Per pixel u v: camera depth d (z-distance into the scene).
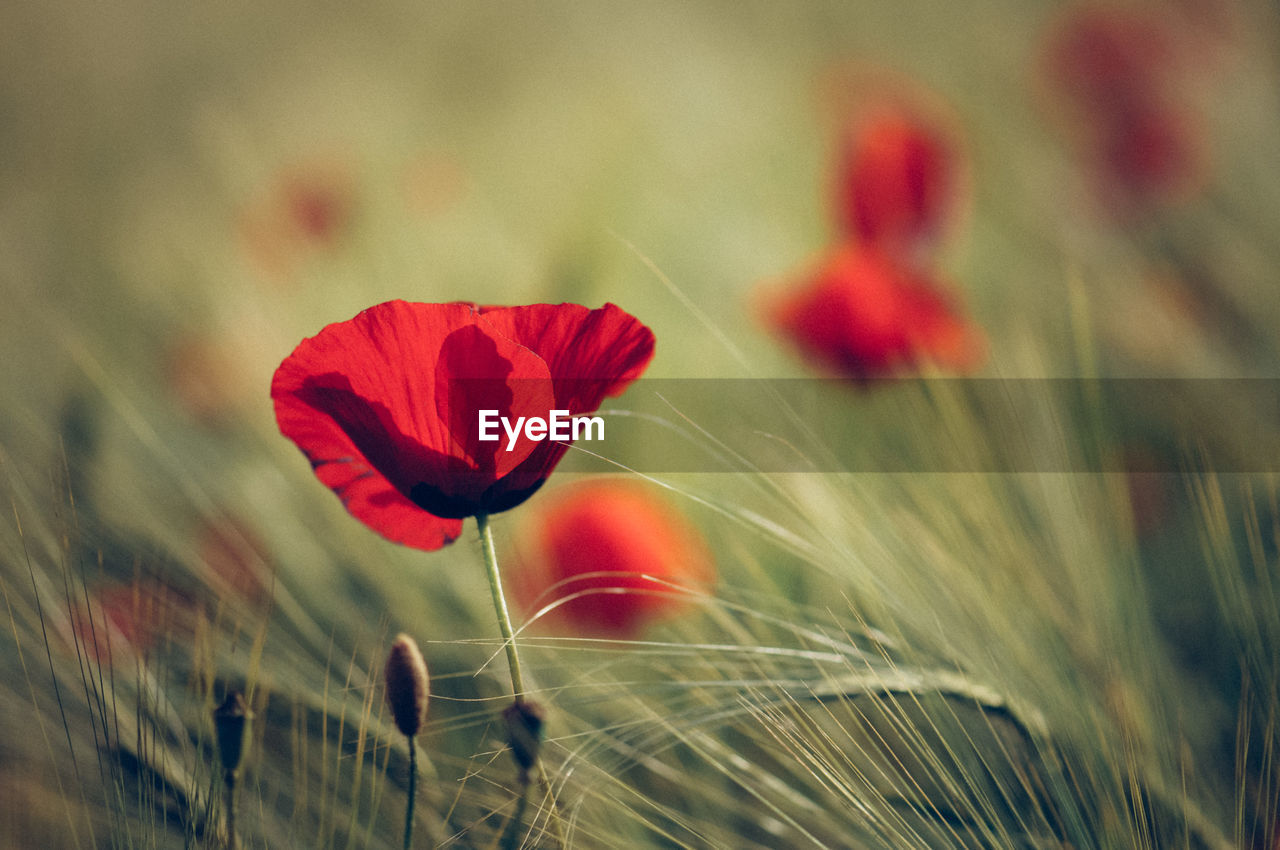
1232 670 0.64
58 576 0.63
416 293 1.23
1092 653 0.60
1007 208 1.27
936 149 0.88
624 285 1.09
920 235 0.90
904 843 0.55
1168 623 0.66
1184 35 1.39
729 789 0.62
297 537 0.77
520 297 1.07
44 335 1.18
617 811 0.59
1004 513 0.63
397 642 0.50
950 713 0.57
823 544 0.63
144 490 0.81
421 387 0.50
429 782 0.59
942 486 0.65
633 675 0.64
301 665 0.64
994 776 0.56
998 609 0.61
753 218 1.34
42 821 0.57
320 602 0.70
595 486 0.67
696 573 0.66
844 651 0.58
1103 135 1.16
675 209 1.37
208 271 1.43
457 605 0.69
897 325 0.75
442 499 0.52
